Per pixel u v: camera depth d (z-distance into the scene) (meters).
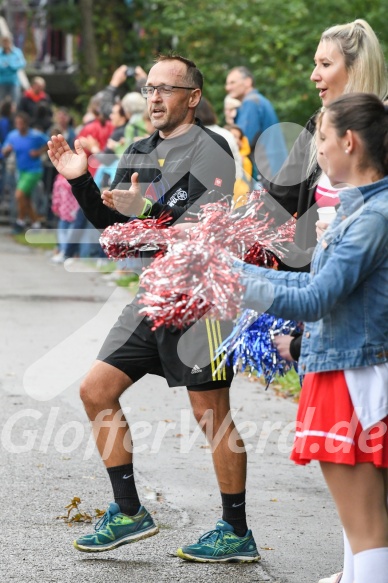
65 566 9.71
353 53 9.22
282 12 33.56
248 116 20.56
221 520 9.99
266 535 10.66
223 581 9.40
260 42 34.19
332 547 10.34
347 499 7.61
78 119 49.31
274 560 9.97
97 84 44.50
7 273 28.44
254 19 34.72
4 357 18.42
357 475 7.57
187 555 9.87
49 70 52.72
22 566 9.68
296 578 9.51
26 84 46.22
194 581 9.39
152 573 9.57
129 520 9.82
